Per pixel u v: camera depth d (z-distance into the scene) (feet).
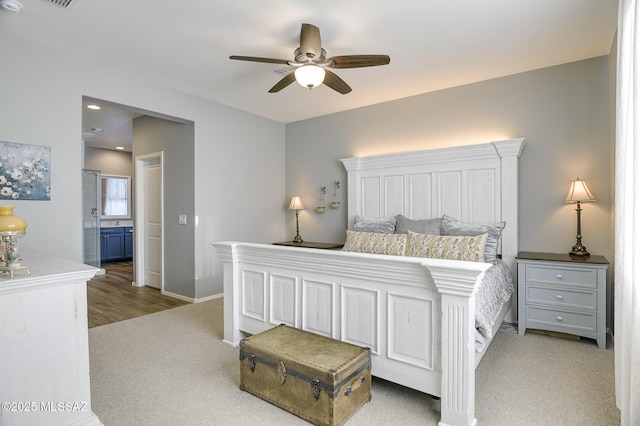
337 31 9.09
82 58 10.69
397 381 6.64
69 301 5.22
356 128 16.01
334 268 7.43
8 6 7.88
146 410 6.47
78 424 5.25
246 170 16.55
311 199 17.70
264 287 8.88
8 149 9.38
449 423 5.89
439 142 13.67
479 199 12.37
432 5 7.93
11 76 9.46
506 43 9.80
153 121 16.19
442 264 5.75
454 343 5.83
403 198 14.03
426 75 12.12
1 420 4.61
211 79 12.43
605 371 8.08
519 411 6.44
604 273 9.46
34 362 4.88
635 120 5.25
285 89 13.51
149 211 17.08
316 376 5.95
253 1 7.79
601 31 9.16
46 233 10.04
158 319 11.98
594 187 10.83
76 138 10.68
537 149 11.74
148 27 8.93
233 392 7.13
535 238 11.80
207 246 14.83
